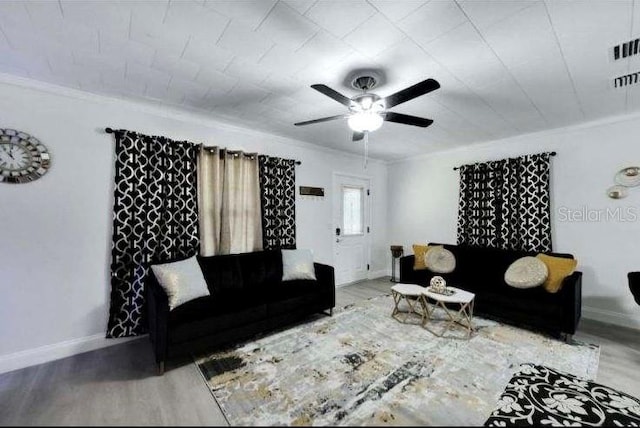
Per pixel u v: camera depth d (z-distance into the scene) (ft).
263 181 12.23
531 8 5.10
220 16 5.36
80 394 6.28
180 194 9.87
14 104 7.54
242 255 10.97
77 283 8.30
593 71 7.22
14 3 4.98
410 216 17.35
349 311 11.56
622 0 4.87
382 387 6.52
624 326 10.03
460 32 5.75
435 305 11.14
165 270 8.50
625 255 10.21
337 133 12.62
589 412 5.72
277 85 8.11
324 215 15.19
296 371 7.18
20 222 7.58
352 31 5.76
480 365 7.43
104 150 8.78
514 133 12.40
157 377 6.95
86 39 6.07
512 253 11.66
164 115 9.94
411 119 7.67
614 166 10.42
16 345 7.47
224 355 7.99
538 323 9.16
